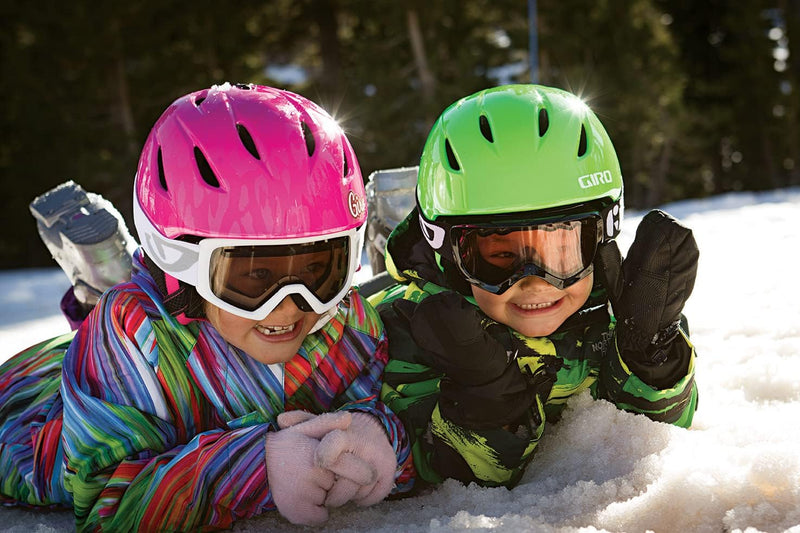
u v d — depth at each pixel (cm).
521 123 190
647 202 3080
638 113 2584
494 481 183
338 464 165
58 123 2117
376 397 194
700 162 3431
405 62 2380
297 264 170
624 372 191
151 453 175
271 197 167
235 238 167
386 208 285
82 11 2062
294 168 169
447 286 208
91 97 2144
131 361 178
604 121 2584
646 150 2789
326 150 175
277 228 167
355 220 177
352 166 181
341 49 2798
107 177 2056
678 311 184
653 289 181
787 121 3303
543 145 188
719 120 3194
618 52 2552
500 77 2588
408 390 195
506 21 2531
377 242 291
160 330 181
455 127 198
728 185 3472
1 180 2212
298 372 188
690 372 189
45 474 193
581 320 202
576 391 204
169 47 2295
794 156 3353
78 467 171
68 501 195
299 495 164
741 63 3219
